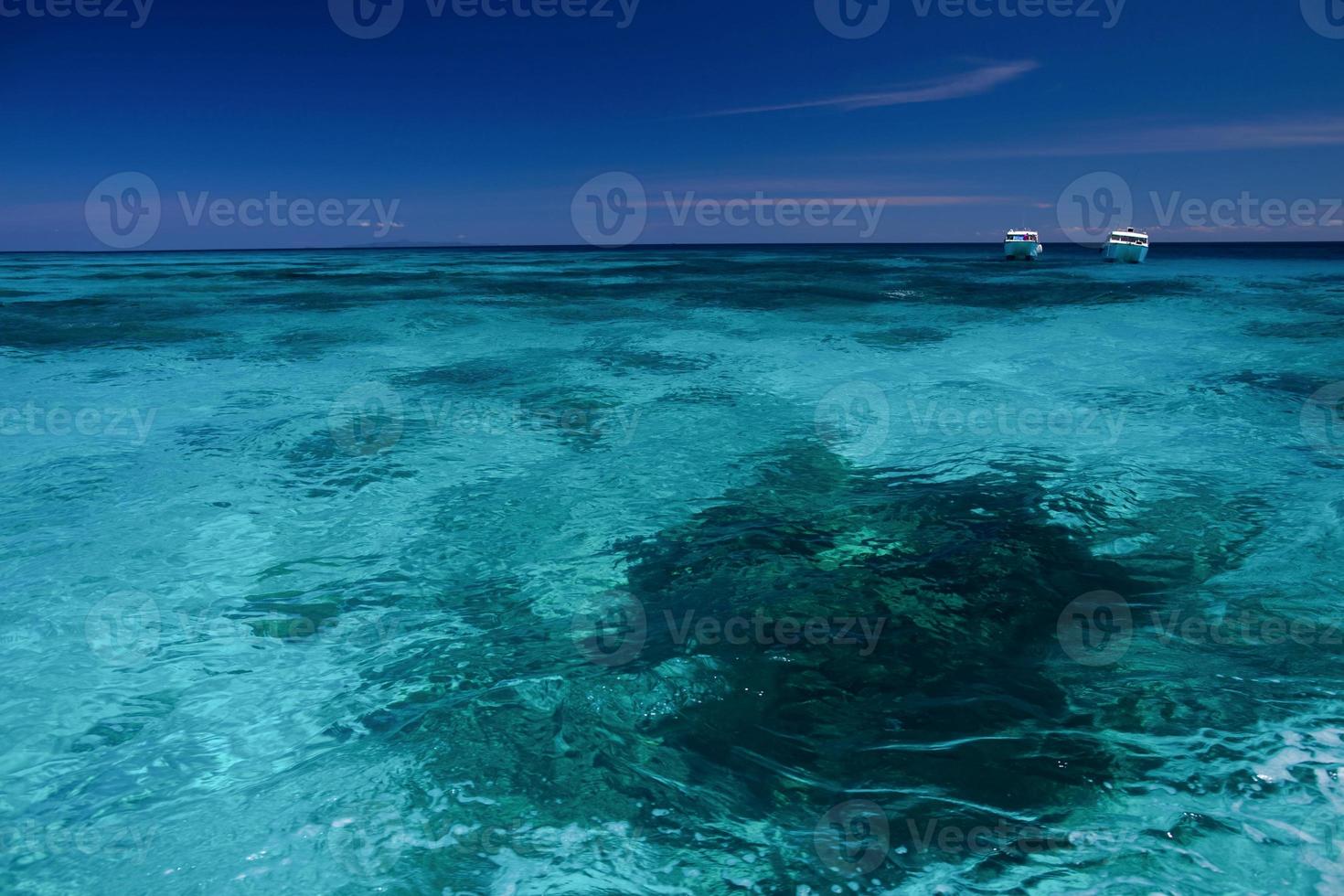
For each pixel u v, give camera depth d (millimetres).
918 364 10180
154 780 2629
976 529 4672
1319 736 2684
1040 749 2676
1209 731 2734
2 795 2557
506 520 4996
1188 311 15445
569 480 5750
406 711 3008
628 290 22125
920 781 2537
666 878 2156
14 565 4332
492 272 32906
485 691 3135
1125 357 10398
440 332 13469
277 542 4668
